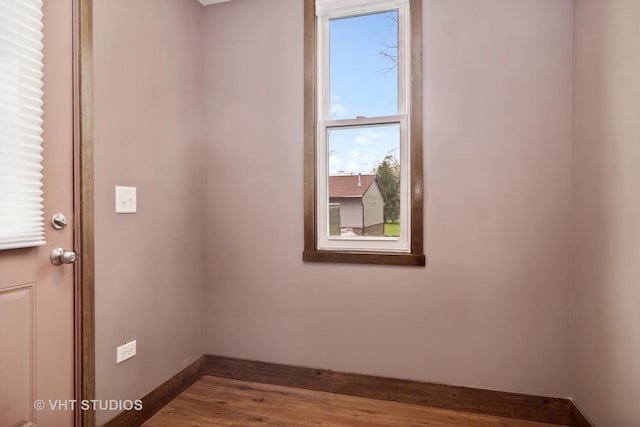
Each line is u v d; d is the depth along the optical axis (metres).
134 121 1.77
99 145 1.57
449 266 1.92
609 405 1.42
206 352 2.31
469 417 1.84
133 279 1.77
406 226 2.05
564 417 1.77
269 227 2.22
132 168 1.75
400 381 2.00
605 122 1.44
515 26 1.82
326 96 2.19
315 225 2.15
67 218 1.44
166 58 1.99
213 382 2.23
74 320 1.47
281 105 2.19
